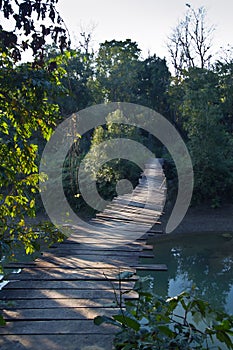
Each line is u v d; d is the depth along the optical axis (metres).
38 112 2.91
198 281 6.98
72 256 4.59
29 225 3.85
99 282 3.66
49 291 3.43
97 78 20.67
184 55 23.67
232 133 16.27
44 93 2.83
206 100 13.30
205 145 13.02
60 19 2.40
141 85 25.27
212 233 10.59
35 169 3.25
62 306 3.09
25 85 2.67
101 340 2.52
